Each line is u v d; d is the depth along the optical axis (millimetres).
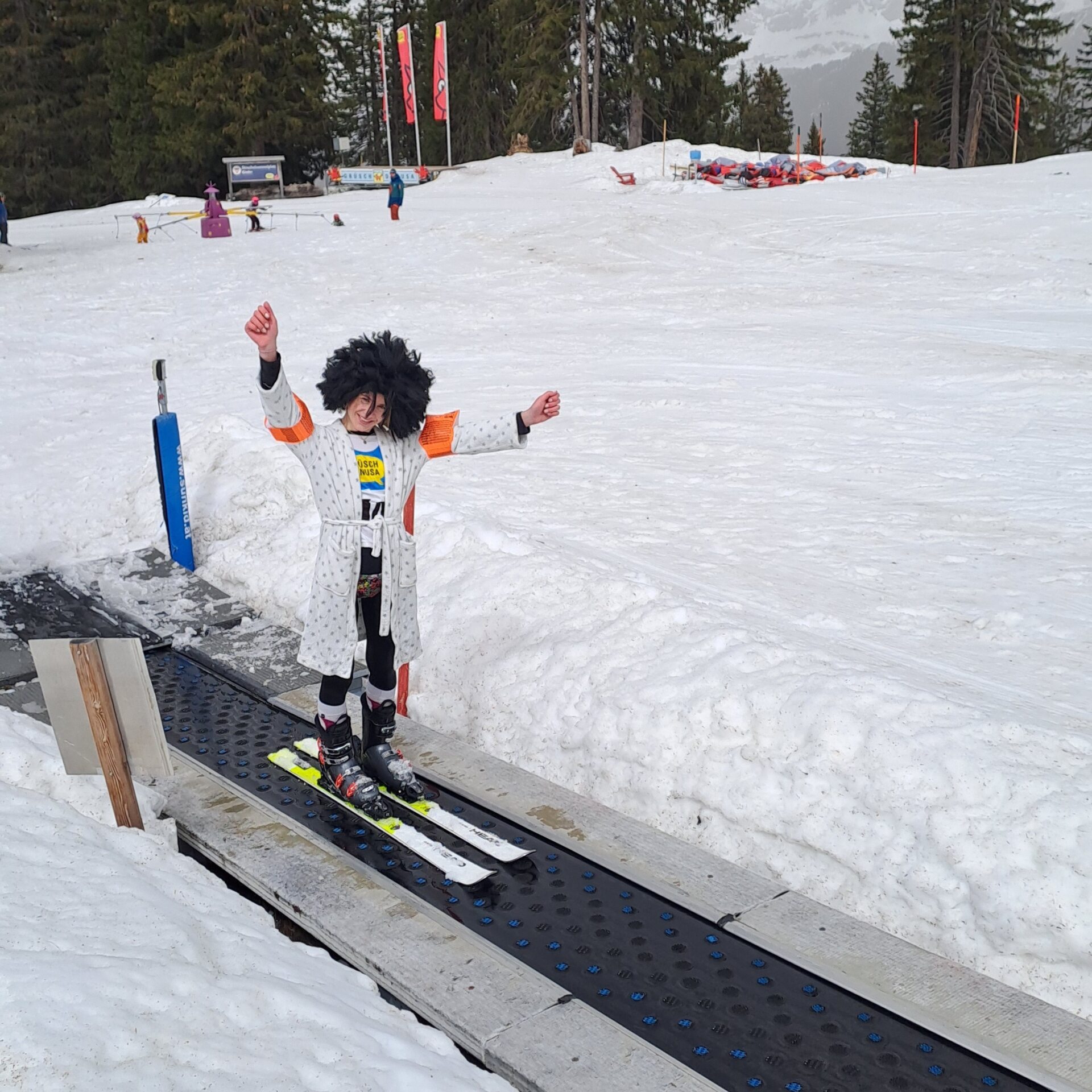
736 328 16953
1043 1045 2885
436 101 48656
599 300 20344
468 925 3477
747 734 4234
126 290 23547
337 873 3744
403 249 26891
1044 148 74625
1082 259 19984
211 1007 2500
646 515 7875
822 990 3156
